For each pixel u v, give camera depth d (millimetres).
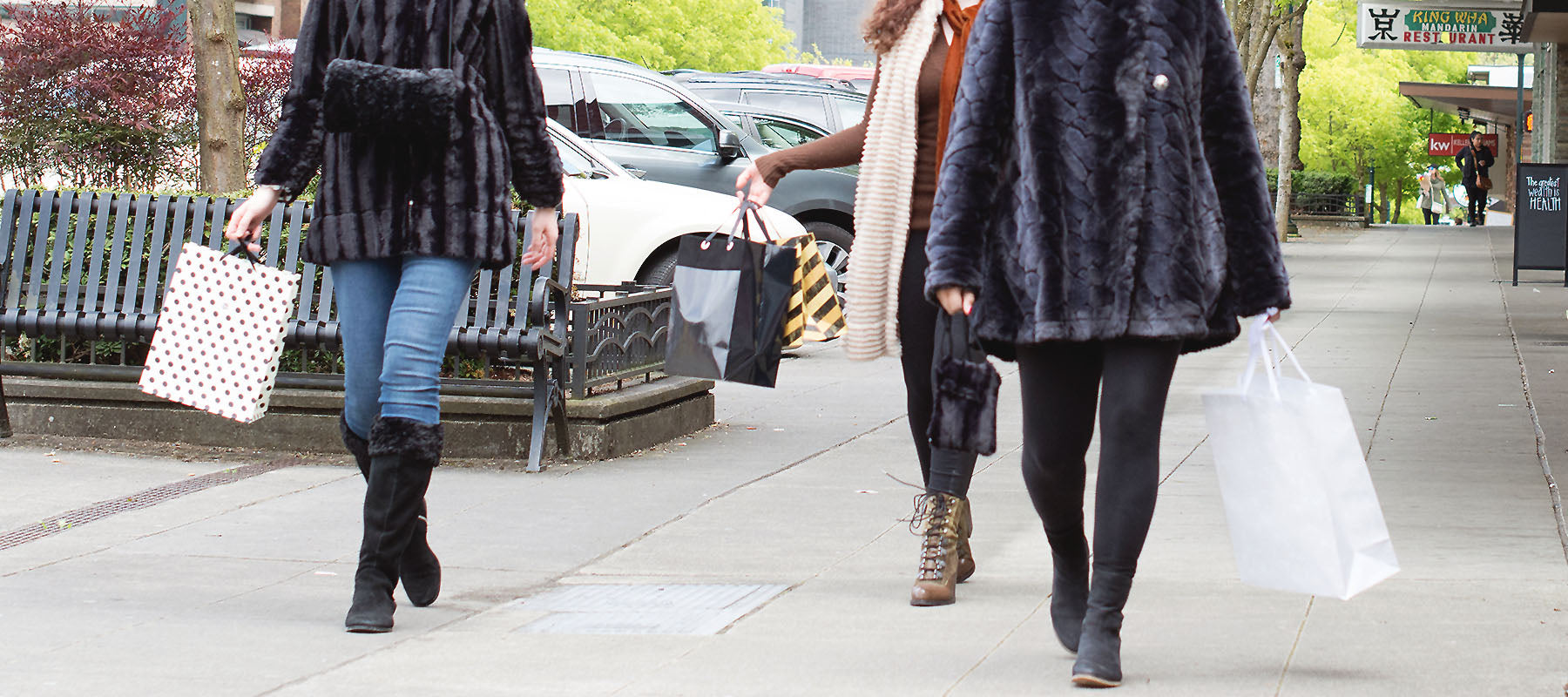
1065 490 4613
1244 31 29266
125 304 8703
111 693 4457
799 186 16188
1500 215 55906
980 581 5906
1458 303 18844
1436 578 5691
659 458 8648
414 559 5477
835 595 5707
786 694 4422
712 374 6582
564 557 6406
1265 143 43688
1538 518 6762
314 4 5180
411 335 5137
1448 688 4344
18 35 12742
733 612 5430
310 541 6633
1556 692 4293
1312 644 4840
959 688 4453
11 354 9445
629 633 5164
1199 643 4871
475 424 8500
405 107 5016
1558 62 30609
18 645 4980
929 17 5570
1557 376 11820
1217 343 4531
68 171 13125
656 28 55719
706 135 16016
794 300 6680
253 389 5320
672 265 12688
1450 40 38844
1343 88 66125
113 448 8680
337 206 5133
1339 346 14141
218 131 10508
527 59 5250
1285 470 4422
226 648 4953
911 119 5562
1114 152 4293
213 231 8625
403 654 4895
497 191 5148
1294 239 36531
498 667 4746
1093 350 4496
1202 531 6633
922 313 5637
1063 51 4340
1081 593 4820
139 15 13320
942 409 5402
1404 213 102938
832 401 11039
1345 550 4426
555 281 8234
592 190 12375
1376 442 8906
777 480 8031
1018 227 4375
